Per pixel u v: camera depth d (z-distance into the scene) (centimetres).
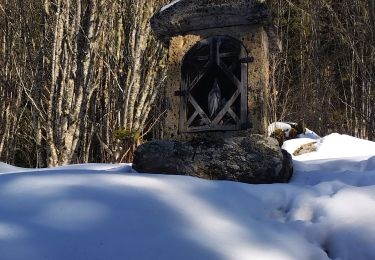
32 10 1050
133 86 853
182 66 392
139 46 855
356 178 318
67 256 208
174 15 389
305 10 1369
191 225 241
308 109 1260
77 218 238
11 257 202
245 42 376
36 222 232
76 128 793
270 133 773
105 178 291
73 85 798
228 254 219
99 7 817
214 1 375
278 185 305
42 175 299
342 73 1402
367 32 1034
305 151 588
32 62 1007
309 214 273
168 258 212
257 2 365
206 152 346
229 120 376
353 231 242
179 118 386
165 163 351
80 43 809
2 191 268
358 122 1209
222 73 385
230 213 262
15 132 1119
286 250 234
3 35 1105
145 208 252
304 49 1393
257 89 367
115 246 217
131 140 804
